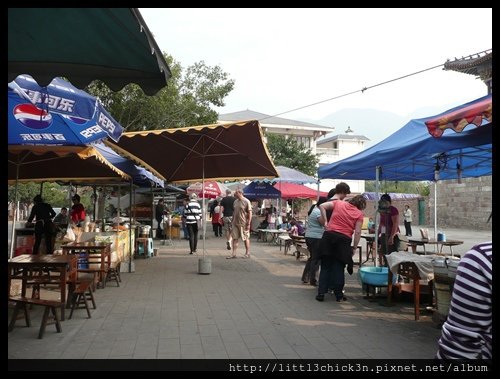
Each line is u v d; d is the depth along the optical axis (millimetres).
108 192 19047
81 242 7977
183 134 9141
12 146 5500
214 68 19859
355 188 48938
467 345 1776
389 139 8172
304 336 5121
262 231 17828
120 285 8242
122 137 9102
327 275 7082
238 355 4438
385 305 6734
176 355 4418
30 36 2943
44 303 4969
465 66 16562
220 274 9617
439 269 5316
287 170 18562
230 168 11523
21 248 10656
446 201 34375
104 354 4410
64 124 5191
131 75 3572
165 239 17188
